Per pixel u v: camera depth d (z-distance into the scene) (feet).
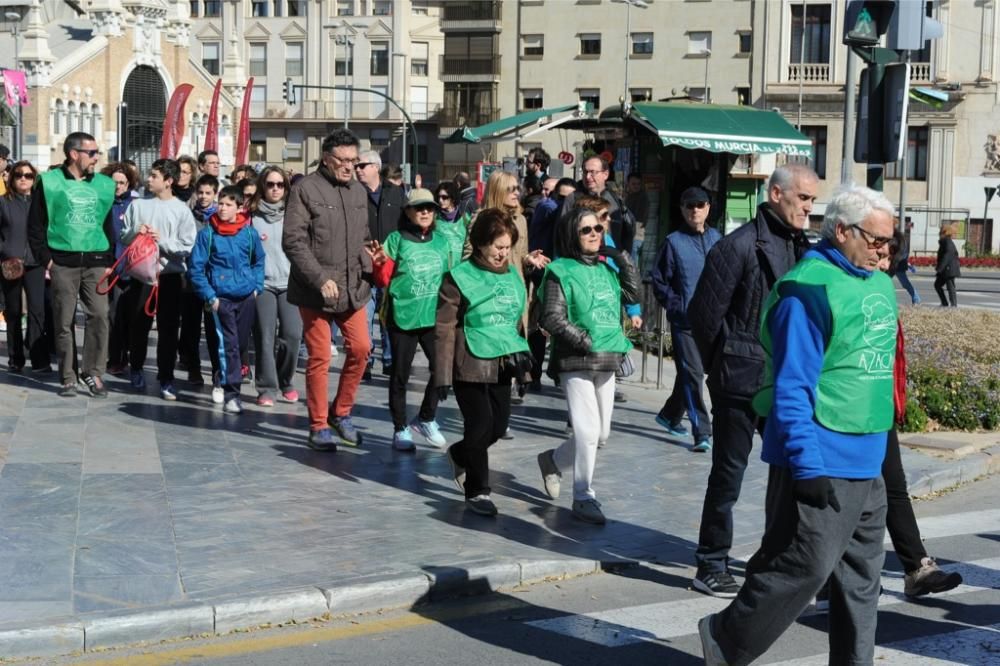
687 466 32.65
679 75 202.08
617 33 207.51
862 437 16.24
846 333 16.10
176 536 23.95
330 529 24.97
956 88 184.34
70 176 37.32
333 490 28.27
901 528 22.30
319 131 270.05
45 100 189.26
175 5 219.00
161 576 21.42
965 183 187.21
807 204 22.08
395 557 23.11
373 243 31.65
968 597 22.70
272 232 38.14
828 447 16.14
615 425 37.86
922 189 188.44
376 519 25.94
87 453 30.68
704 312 22.22
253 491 27.78
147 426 34.37
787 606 16.40
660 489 30.17
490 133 70.79
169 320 38.40
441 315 26.55
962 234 186.70
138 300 39.27
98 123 202.59
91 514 25.27
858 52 34.19
